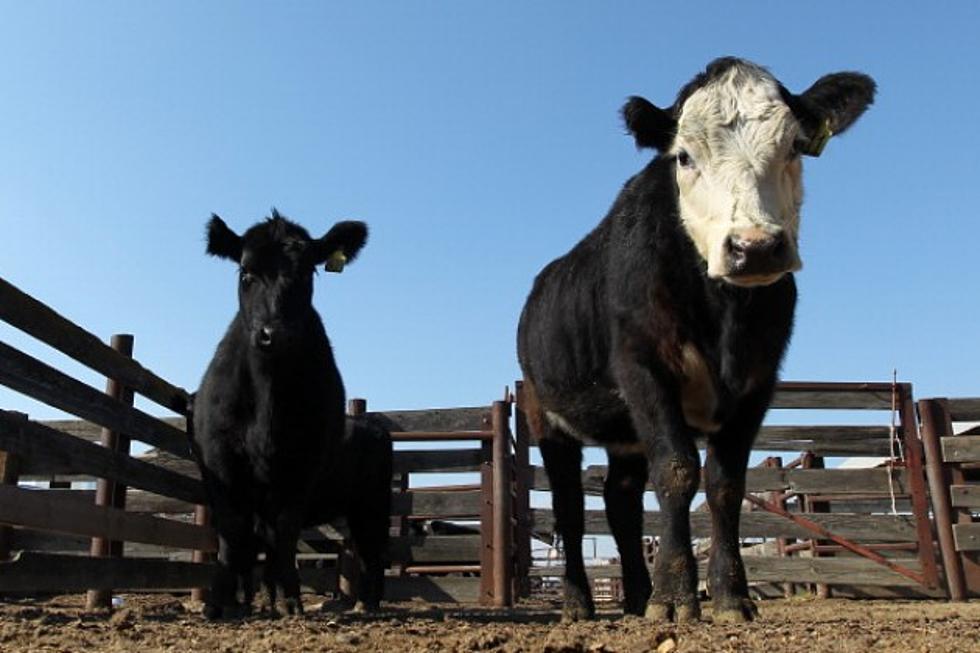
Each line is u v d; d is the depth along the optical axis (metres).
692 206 3.17
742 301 3.19
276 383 4.17
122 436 5.01
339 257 4.77
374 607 5.89
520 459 7.01
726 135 3.15
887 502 7.68
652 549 10.31
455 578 6.75
